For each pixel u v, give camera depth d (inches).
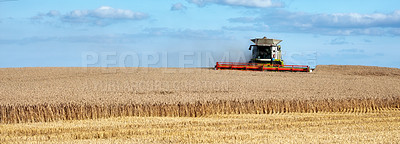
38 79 1294.3
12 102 722.2
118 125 647.8
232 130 621.3
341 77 1444.4
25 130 605.9
